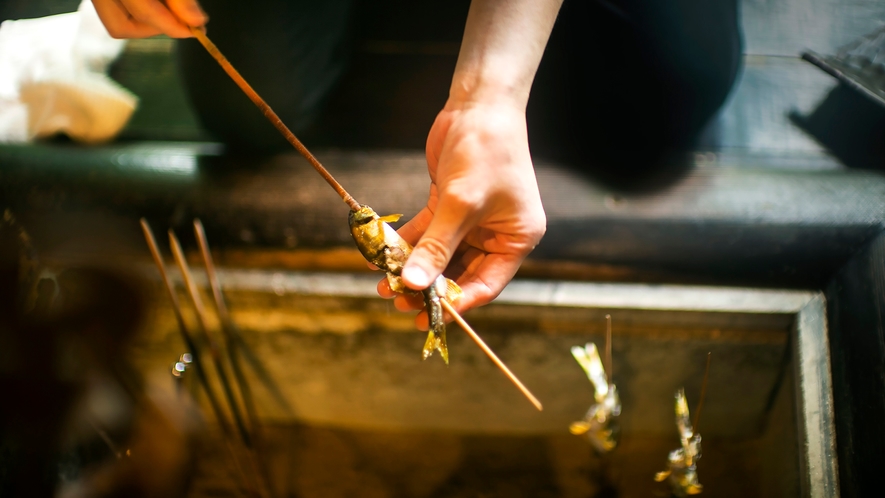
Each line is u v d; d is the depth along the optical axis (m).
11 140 1.29
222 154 1.27
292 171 1.25
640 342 1.24
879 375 1.12
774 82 1.36
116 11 1.06
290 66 1.28
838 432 1.14
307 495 1.35
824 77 1.36
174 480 1.07
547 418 1.34
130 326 1.04
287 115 1.31
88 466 1.04
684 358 1.25
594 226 1.20
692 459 1.22
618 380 1.28
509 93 1.03
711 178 1.22
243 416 1.36
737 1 1.26
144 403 1.07
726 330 1.21
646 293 1.20
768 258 1.19
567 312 1.21
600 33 1.25
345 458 1.38
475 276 1.07
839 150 1.30
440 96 1.38
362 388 1.33
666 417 1.32
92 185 1.23
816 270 1.19
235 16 1.23
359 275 1.22
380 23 1.44
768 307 1.19
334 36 1.33
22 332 0.97
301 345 1.28
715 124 1.33
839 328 1.17
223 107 1.28
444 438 1.38
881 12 1.42
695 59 1.24
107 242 1.23
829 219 1.18
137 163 1.25
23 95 1.30
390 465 1.37
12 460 1.01
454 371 1.29
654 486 1.32
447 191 1.00
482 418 1.36
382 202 1.22
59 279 1.04
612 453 1.34
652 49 1.24
